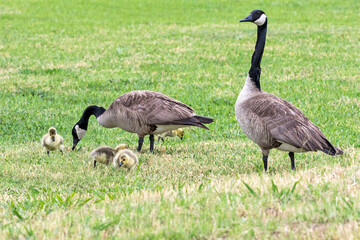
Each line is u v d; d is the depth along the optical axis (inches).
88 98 807.7
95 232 299.1
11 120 695.1
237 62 1060.5
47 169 499.2
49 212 355.9
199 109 746.2
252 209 317.4
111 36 1369.3
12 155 550.0
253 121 420.8
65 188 444.8
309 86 848.9
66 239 293.0
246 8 1825.8
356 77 904.3
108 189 433.4
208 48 1198.9
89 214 336.5
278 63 1040.8
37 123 684.7
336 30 1378.0
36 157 546.3
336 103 736.3
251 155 522.0
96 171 495.2
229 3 1939.0
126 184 447.2
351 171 385.7
